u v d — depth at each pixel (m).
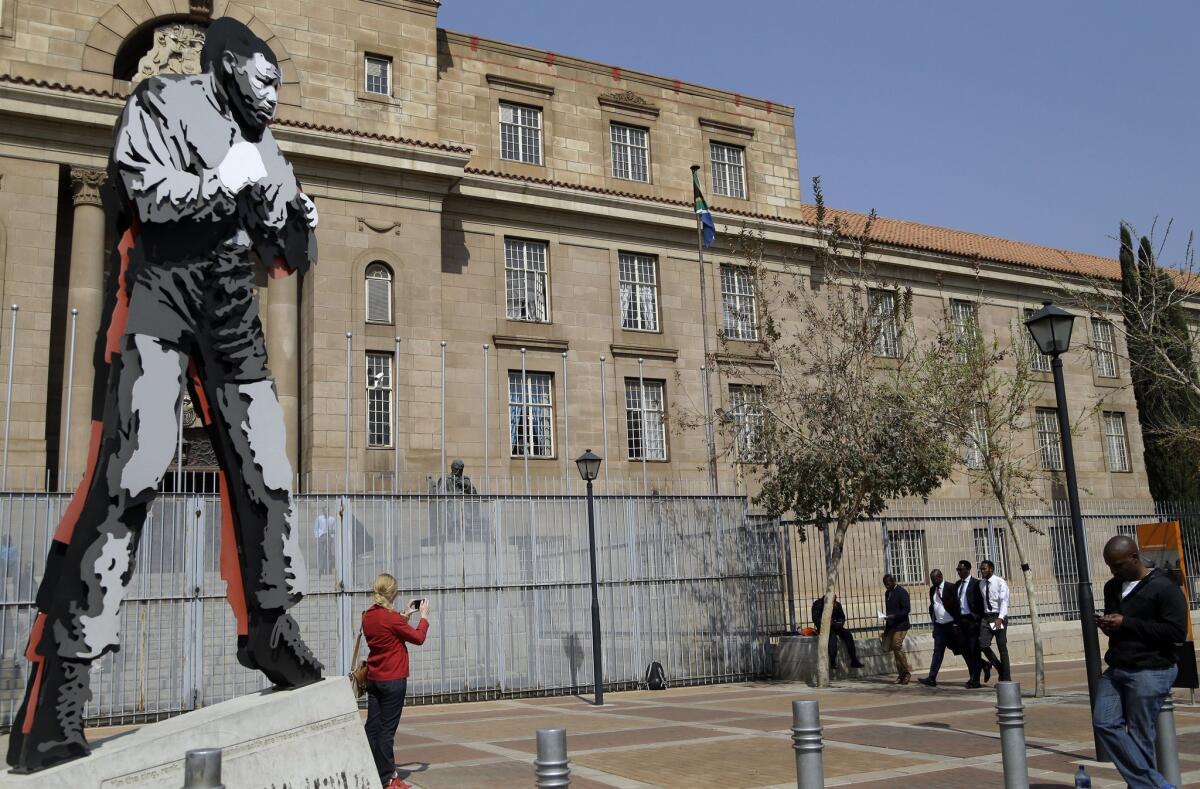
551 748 5.66
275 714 7.59
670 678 19.12
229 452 8.23
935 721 13.66
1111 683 7.82
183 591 15.29
